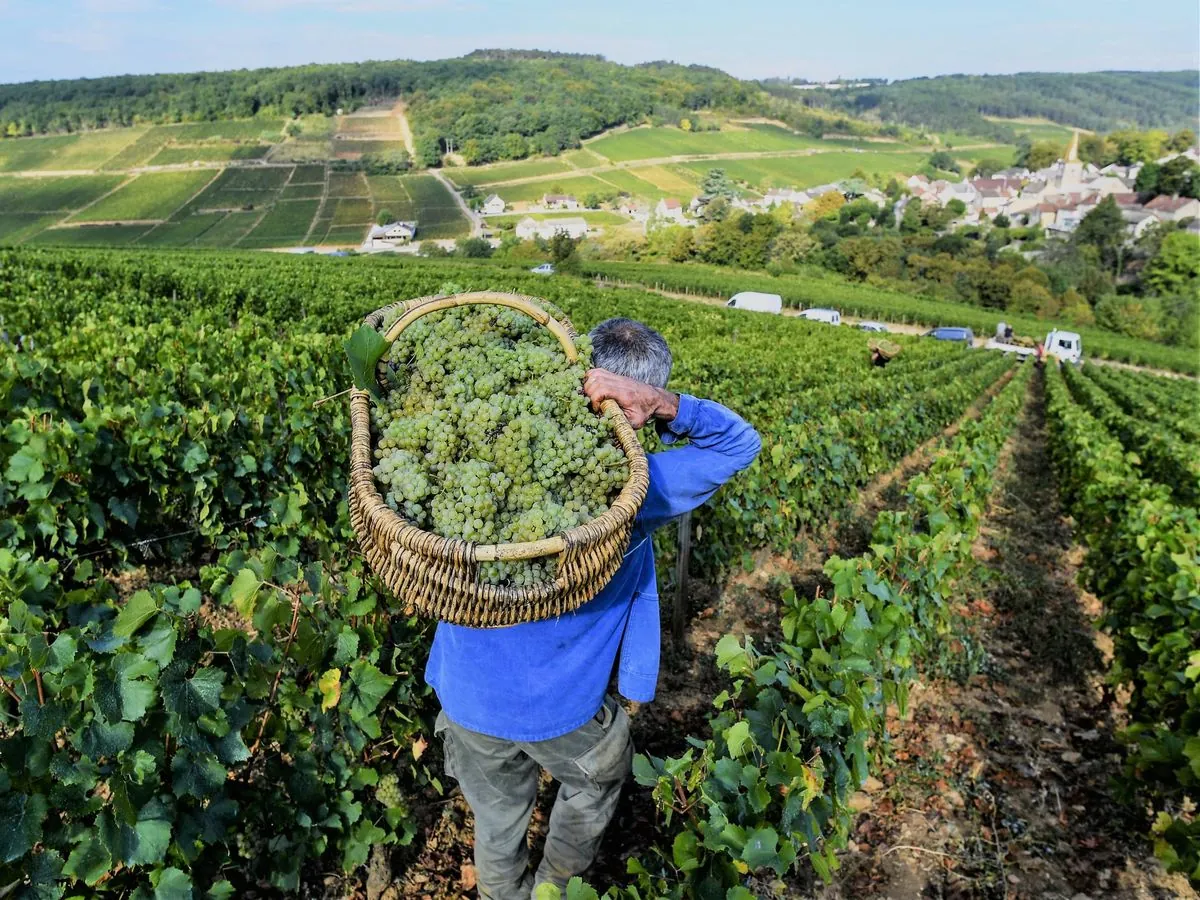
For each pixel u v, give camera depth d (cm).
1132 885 376
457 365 217
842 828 301
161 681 220
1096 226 10288
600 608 230
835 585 356
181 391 723
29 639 211
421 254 9494
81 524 506
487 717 228
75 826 220
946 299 7888
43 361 646
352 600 294
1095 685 580
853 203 12975
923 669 545
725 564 634
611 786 252
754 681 289
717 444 246
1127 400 2748
